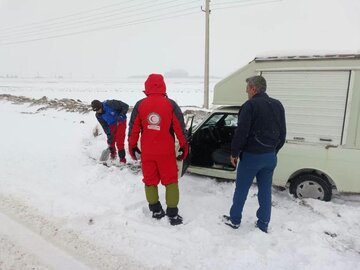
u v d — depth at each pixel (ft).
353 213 14.23
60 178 18.74
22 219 13.75
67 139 28.81
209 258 11.04
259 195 12.76
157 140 12.95
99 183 17.89
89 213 14.17
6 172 19.61
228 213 14.53
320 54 14.35
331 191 15.40
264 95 11.94
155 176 13.58
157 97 12.92
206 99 64.23
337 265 10.71
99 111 20.57
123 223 13.42
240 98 15.96
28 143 27.22
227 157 18.13
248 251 11.24
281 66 15.03
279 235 12.56
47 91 145.89
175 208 13.42
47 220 13.62
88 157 22.91
